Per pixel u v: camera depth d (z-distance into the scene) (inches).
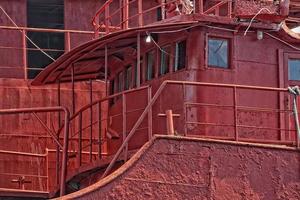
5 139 1152.2
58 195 981.8
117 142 988.6
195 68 860.0
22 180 1111.0
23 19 1323.8
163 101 885.2
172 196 739.4
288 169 767.1
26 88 1183.6
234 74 873.5
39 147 1160.8
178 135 773.9
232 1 883.4
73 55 962.7
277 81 895.7
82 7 1336.1
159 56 913.5
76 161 1143.6
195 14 846.5
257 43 890.7
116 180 731.4
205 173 747.4
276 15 862.5
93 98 1197.7
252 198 754.2
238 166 755.4
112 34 864.3
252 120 872.9
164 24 839.7
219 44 872.3
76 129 1183.6
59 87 1092.5
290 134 885.2
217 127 854.5
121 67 1019.9
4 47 1277.1
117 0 1321.4
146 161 739.4
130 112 925.2
